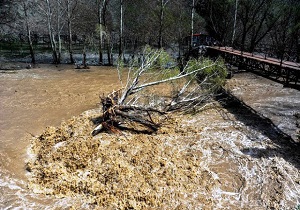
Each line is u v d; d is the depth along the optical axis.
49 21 28.34
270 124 12.01
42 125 11.80
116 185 7.61
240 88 17.91
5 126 11.65
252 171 8.48
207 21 34.75
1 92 16.78
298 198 7.32
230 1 29.94
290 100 15.32
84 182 7.66
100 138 10.19
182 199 7.21
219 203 7.15
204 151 9.61
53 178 7.89
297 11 26.38
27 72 23.34
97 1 29.64
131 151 9.33
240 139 10.56
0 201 6.93
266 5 28.55
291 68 11.66
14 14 35.25
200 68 14.77
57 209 6.74
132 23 31.91
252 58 15.76
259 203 7.19
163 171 8.28
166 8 28.14
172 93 16.25
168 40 31.77
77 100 15.34
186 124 11.91
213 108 14.09
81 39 43.66
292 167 8.65
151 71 15.55
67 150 9.19
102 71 24.61
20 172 8.28
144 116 12.61
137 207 6.87
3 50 34.81
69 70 24.94
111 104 11.45
